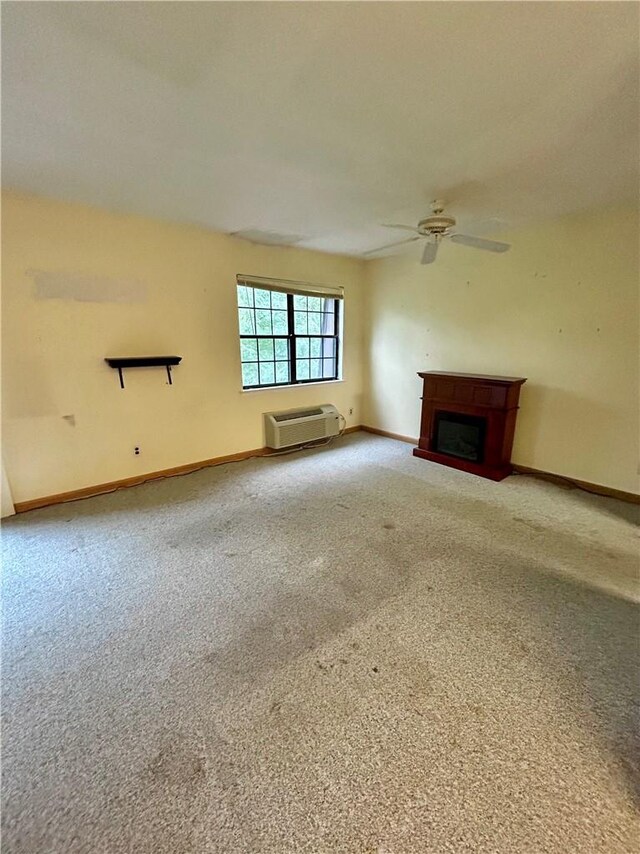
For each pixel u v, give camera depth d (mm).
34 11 1122
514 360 3799
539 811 1105
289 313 4590
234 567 2297
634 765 1222
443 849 1027
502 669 1588
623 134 1867
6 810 1111
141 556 2412
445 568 2277
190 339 3719
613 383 3184
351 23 1182
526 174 2350
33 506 3074
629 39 1246
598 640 1737
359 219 3260
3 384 2838
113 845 1036
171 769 1222
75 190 2625
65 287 2975
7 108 1641
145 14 1146
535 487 3494
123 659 1646
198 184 2506
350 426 5488
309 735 1326
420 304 4562
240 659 1643
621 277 3031
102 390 3279
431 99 1591
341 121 1756
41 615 1904
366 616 1889
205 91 1531
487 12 1144
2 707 1432
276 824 1083
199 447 3977
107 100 1590
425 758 1251
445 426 4160
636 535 2641
